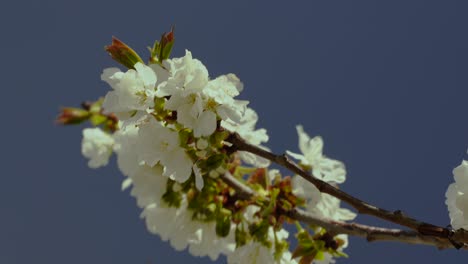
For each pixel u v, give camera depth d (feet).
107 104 2.28
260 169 2.50
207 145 2.28
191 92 2.24
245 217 2.50
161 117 2.29
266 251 2.45
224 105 2.26
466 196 2.24
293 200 2.47
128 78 2.27
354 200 2.26
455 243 2.21
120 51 2.30
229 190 2.49
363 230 2.35
